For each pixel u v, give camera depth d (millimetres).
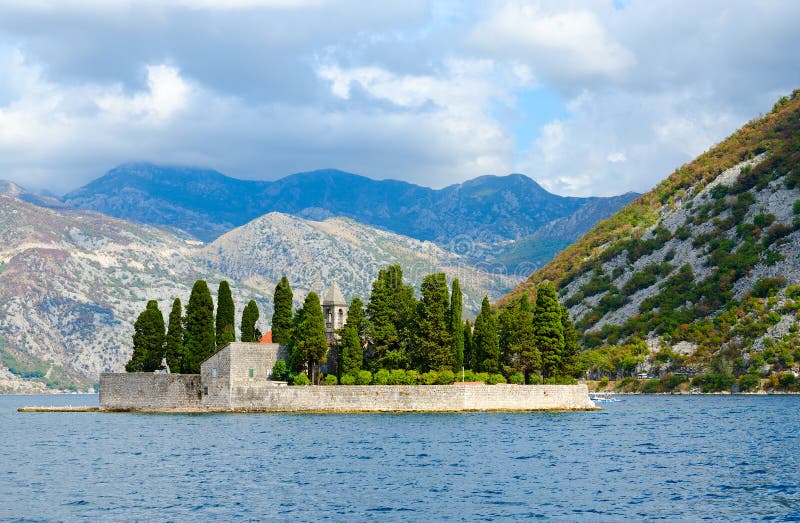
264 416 149875
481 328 168750
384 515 66812
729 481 81125
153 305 177250
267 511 68250
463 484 79750
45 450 106312
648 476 84250
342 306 173750
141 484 80312
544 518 65625
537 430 128000
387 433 121875
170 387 163125
